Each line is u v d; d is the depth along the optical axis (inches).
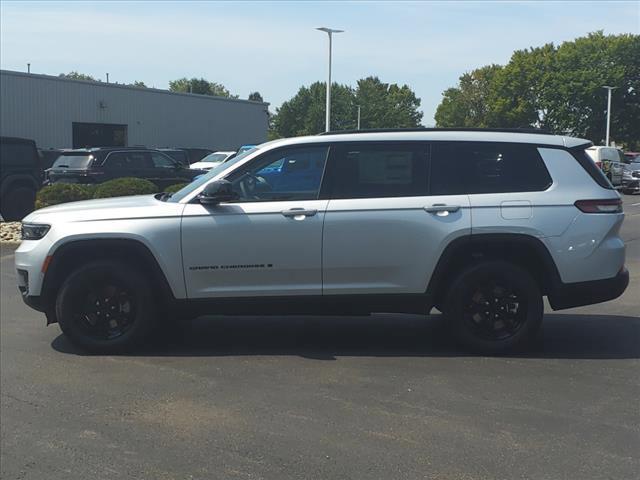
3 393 194.5
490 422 170.7
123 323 233.0
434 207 220.2
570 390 193.9
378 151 226.5
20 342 248.1
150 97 1585.9
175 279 223.3
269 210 221.5
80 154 735.1
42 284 227.8
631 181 1126.4
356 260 221.8
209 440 161.8
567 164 225.9
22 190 622.2
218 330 265.7
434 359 225.0
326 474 144.2
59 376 209.2
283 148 227.3
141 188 571.8
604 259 221.8
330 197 223.6
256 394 192.1
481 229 219.3
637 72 2482.8
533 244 219.3
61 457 154.0
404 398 187.8
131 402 186.9
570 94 2463.1
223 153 1135.0
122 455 154.6
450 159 225.6
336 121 3983.8
